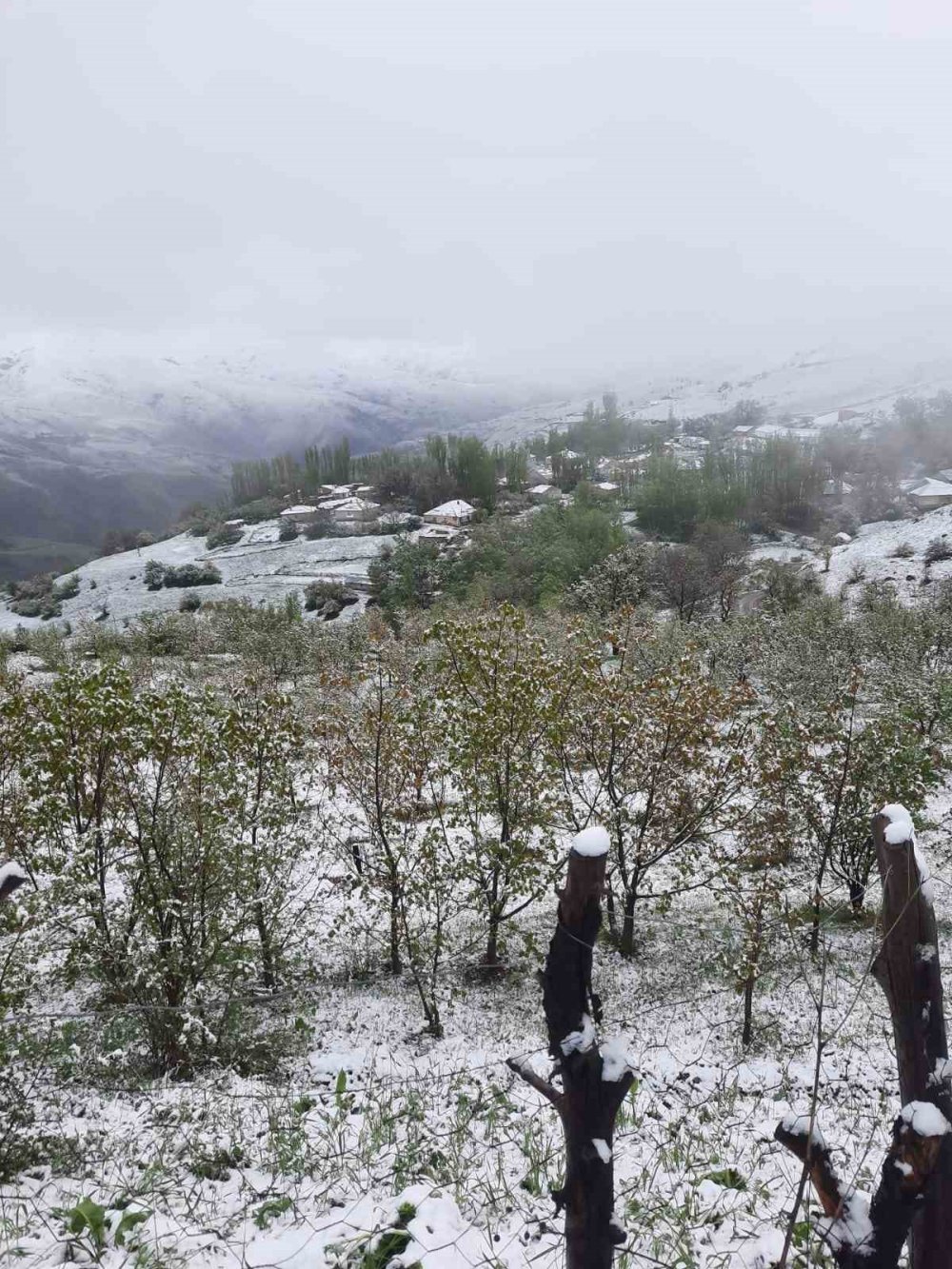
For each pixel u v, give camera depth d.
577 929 2.80
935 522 80.50
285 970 10.93
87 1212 4.75
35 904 7.82
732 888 11.96
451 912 12.02
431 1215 4.75
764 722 13.74
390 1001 11.51
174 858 9.11
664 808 13.59
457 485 119.88
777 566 60.41
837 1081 7.80
